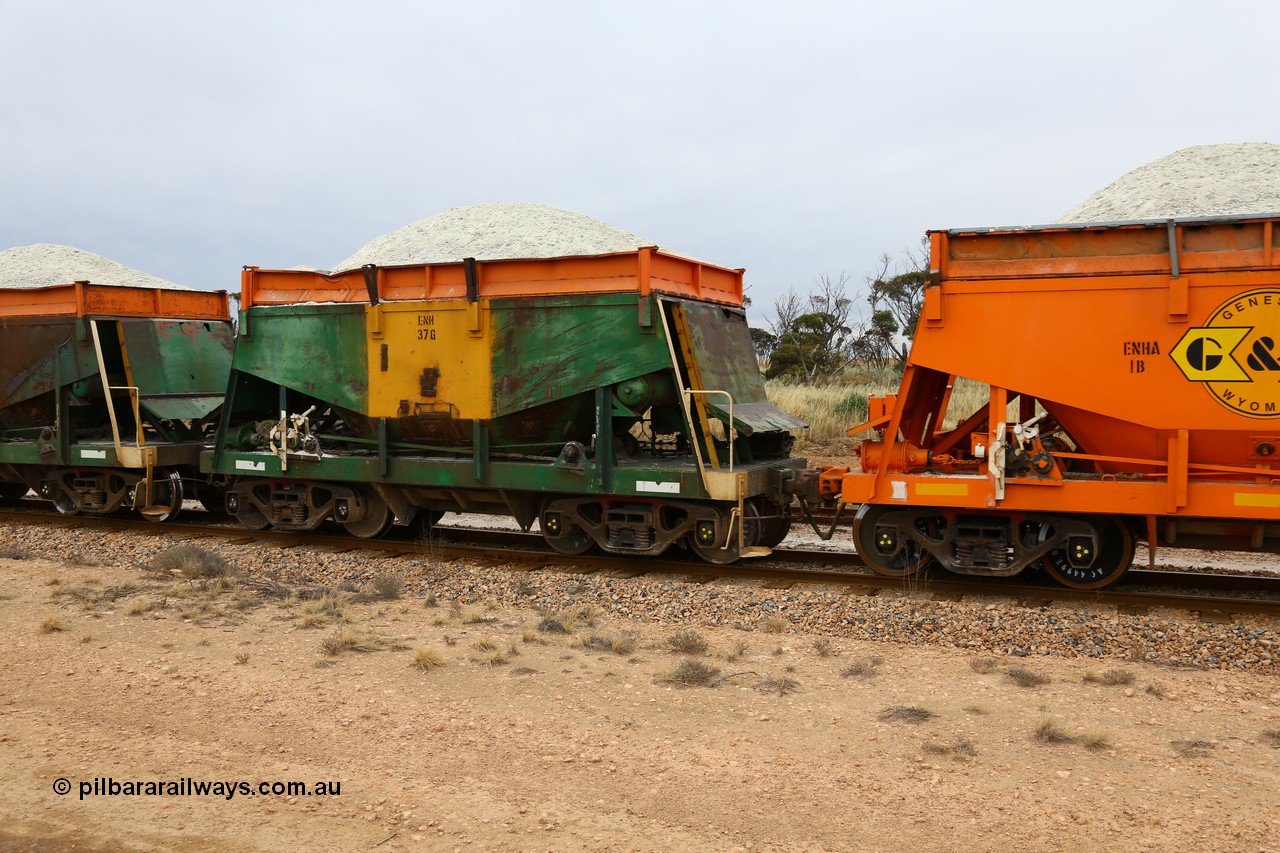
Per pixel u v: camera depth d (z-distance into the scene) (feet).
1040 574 33.83
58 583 33.12
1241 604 28.55
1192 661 24.31
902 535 32.81
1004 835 15.01
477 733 19.54
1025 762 17.84
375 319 39.09
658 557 37.55
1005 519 31.35
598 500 36.76
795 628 27.99
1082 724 19.77
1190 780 16.92
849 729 19.69
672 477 34.40
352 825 15.61
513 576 34.09
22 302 49.37
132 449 45.39
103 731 19.83
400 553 38.93
